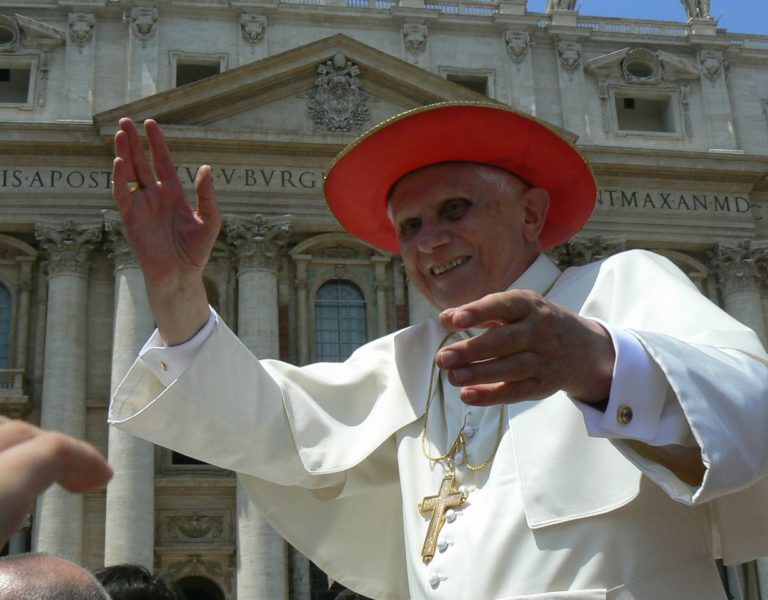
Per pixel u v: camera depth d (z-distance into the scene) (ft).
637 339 8.55
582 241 129.08
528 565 10.36
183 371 11.69
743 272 131.23
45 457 3.72
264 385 12.66
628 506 10.19
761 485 10.02
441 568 11.03
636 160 131.54
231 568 112.06
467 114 13.02
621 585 9.93
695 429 8.18
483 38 137.18
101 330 116.88
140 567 19.35
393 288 125.39
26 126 118.21
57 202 119.03
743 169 134.21
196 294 11.75
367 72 128.06
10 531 3.55
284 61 124.57
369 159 13.82
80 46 127.44
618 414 8.26
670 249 133.49
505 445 11.42
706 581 10.21
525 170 13.60
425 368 13.28
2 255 120.26
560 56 138.10
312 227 123.13
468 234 12.83
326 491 13.42
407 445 12.78
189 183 121.08
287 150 123.95
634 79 139.64
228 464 12.69
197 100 121.80
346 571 14.02
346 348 123.13
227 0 131.64
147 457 108.88
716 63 142.10
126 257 115.75
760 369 9.28
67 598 7.37
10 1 128.06
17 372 113.70
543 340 7.86
